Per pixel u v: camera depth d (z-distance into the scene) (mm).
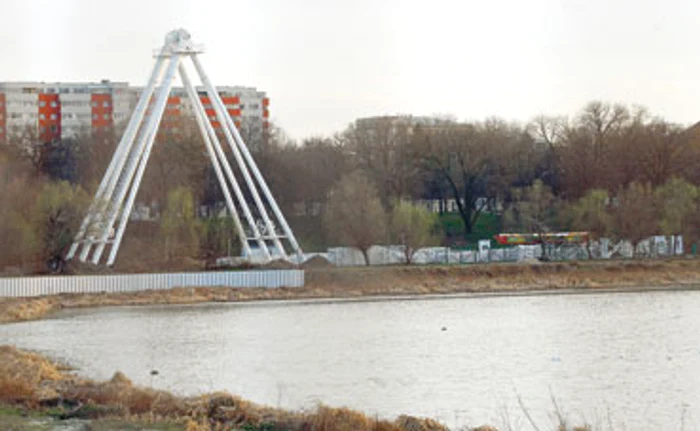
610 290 125062
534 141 192750
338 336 86688
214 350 78875
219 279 120688
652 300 114250
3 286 110438
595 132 183750
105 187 126562
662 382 65250
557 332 88500
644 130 181625
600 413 56875
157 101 129250
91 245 126938
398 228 142000
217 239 138625
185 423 47688
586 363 72438
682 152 179125
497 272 132625
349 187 145000
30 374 59188
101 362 73062
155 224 158750
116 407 50562
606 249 149500
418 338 85375
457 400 60125
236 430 47281
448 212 191875
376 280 125625
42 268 122750
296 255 135500
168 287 118562
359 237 139125
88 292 114875
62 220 123188
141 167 127875
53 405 51938
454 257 145375
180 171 173000
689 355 75375
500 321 96562
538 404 59062
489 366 71438
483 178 182250
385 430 47219
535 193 158750
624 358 74375
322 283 124000
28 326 94000
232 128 135125
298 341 83812
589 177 174250
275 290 119688
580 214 154250
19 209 131125
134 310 106750
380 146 187125
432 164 182125
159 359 74562
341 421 47625
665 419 55531
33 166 184500
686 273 135375
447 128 190500
